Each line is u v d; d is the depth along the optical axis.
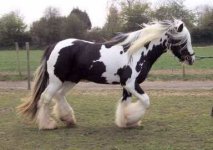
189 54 8.08
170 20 7.99
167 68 23.92
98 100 12.56
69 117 8.31
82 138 7.46
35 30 55.84
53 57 7.85
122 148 6.71
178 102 11.96
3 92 14.73
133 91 7.79
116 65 7.78
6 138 7.54
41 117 8.05
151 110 10.59
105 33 45.03
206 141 7.20
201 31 49.06
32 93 8.02
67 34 53.06
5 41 55.88
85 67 7.85
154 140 7.27
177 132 7.93
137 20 43.31
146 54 7.86
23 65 27.17
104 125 8.65
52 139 7.39
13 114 10.09
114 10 45.88
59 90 8.20
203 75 19.22
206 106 11.19
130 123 8.07
